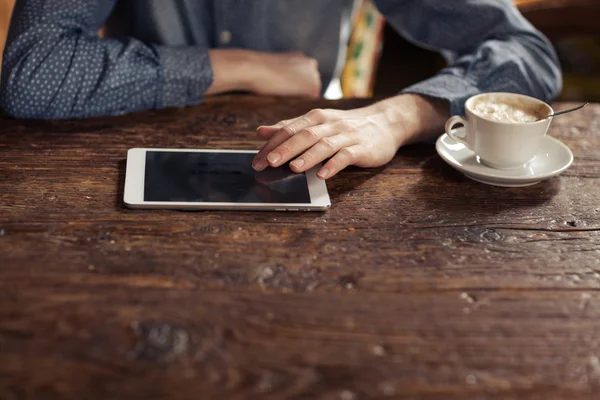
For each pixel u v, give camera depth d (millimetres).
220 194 945
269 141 1035
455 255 855
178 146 1104
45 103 1154
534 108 1052
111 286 752
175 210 911
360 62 2098
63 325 691
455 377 656
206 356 664
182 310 724
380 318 731
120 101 1200
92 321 699
